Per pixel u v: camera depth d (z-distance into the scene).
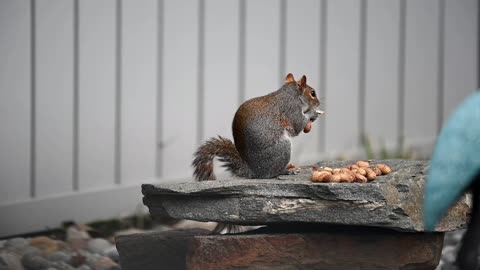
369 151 14.52
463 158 6.30
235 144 9.43
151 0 12.66
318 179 8.48
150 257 9.30
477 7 17.31
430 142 16.31
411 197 8.25
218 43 13.39
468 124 6.36
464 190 6.49
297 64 14.29
